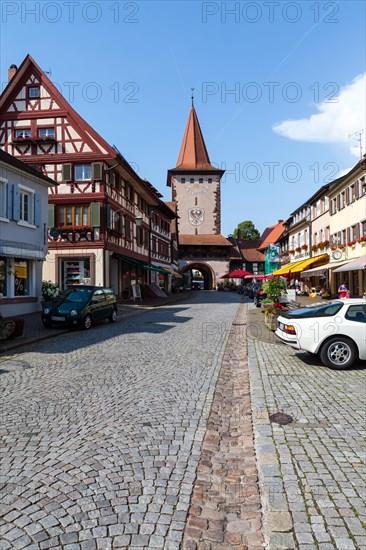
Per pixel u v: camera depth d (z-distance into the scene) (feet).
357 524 9.84
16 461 13.53
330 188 106.11
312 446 14.40
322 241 116.16
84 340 40.14
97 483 12.13
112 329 49.03
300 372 26.21
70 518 10.38
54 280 83.66
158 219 146.20
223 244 222.89
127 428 16.58
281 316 30.35
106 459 13.73
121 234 94.89
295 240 151.94
